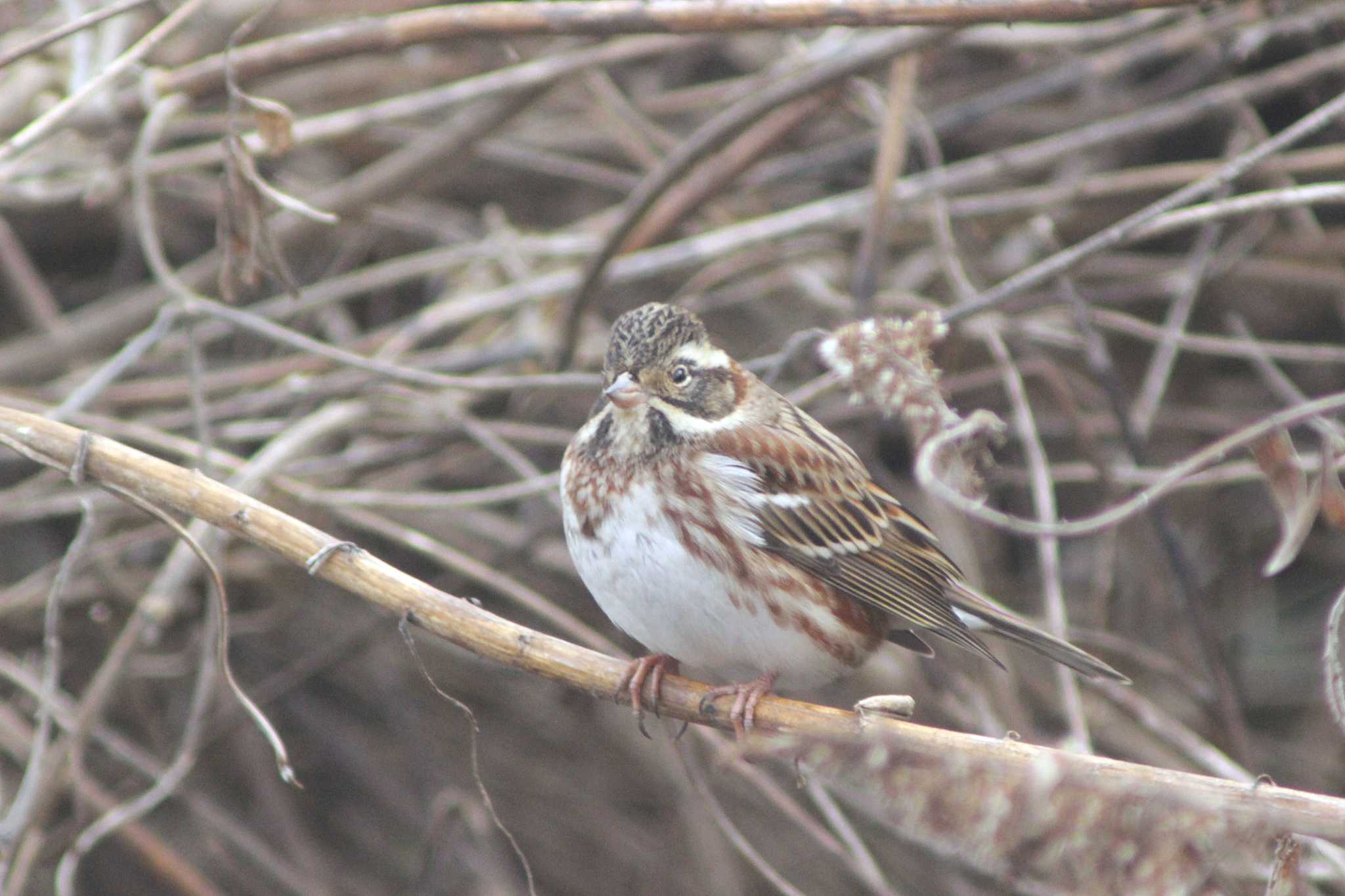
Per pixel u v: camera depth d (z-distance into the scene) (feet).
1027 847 16.21
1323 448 18.95
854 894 36.68
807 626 23.45
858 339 18.31
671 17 24.99
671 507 22.57
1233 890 16.87
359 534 37.96
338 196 39.37
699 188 36.76
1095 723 36.73
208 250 43.27
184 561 31.40
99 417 31.37
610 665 21.47
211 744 39.06
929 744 18.38
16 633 37.22
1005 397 41.29
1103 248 26.94
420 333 37.24
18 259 39.93
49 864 35.50
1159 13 37.11
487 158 42.11
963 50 42.75
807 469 24.18
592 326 40.14
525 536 36.78
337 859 39.45
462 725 40.73
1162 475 33.86
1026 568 41.06
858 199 37.55
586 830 39.88
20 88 36.27
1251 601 41.22
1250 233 39.58
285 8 38.93
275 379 38.17
